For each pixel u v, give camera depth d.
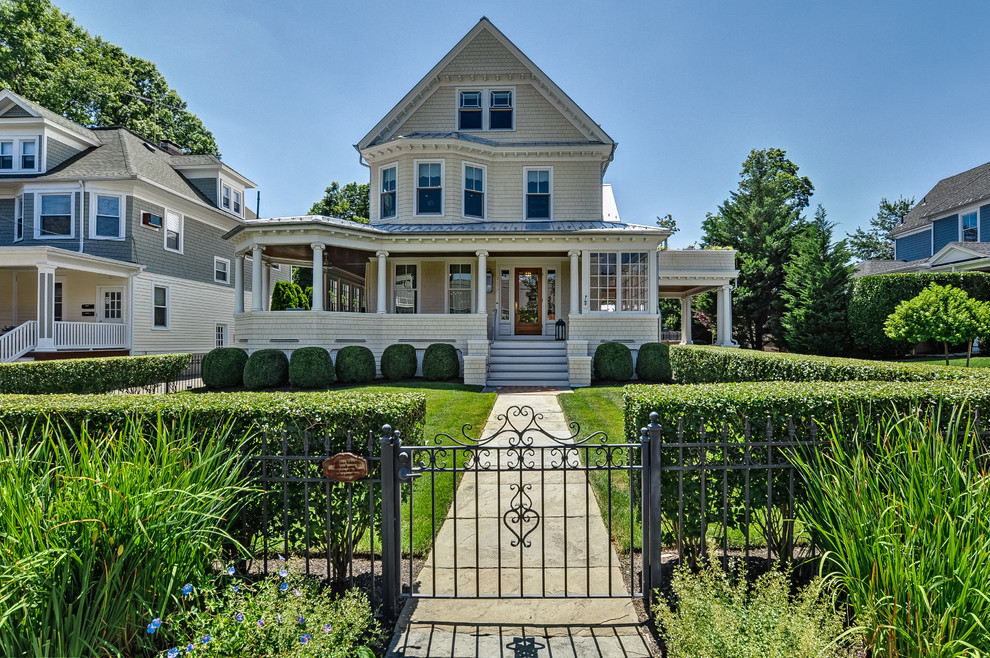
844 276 17.45
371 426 2.96
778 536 3.06
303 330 13.00
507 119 16.88
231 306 21.53
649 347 13.25
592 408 8.81
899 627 1.91
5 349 12.96
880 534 2.12
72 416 2.93
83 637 1.93
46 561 1.89
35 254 13.33
